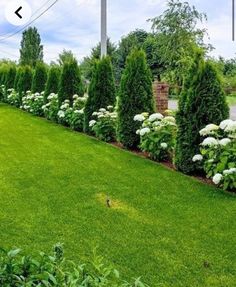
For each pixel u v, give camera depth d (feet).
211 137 16.15
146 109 23.29
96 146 24.48
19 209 13.80
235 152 15.43
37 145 25.16
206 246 11.12
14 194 15.43
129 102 23.27
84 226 12.39
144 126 20.97
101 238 11.55
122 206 14.17
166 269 9.89
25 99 43.37
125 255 10.55
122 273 9.62
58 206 14.14
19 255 10.17
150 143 20.25
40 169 19.21
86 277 5.92
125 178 17.52
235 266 10.07
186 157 17.78
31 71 46.93
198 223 12.67
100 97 27.89
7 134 29.32
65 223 12.62
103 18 34.06
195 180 17.07
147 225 12.51
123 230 12.14
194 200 14.69
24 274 6.01
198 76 17.46
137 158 21.20
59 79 35.40
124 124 23.43
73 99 33.73
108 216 13.24
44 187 16.31
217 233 11.94
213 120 17.28
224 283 9.31
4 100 53.98
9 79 53.42
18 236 11.53
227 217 13.10
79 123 29.81
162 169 18.89
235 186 15.06
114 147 24.20
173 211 13.67
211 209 13.80
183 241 11.43
